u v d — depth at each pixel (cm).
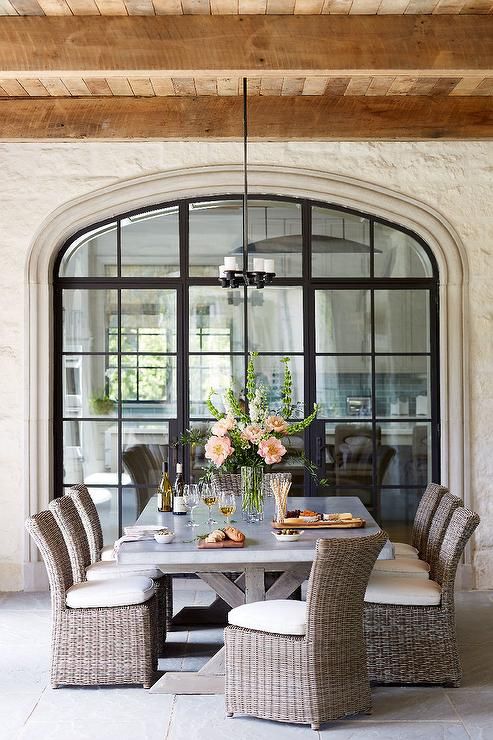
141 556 449
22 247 712
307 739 418
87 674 484
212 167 711
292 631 433
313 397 730
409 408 732
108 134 660
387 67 495
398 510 732
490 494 717
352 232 730
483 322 717
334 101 660
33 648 560
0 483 712
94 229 732
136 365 733
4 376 711
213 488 529
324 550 418
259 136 661
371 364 732
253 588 485
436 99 662
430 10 491
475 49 496
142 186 711
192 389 732
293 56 493
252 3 479
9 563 714
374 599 487
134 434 734
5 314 711
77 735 424
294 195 722
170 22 491
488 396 717
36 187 712
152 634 493
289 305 732
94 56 489
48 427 714
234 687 444
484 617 629
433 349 730
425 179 715
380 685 493
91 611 485
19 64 489
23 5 477
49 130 660
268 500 612
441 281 718
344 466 733
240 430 529
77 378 732
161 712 453
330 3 481
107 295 732
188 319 732
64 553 502
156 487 731
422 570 521
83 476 732
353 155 716
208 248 731
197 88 637
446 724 435
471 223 716
